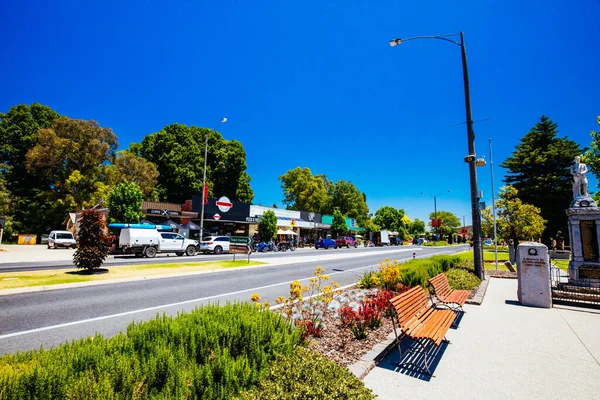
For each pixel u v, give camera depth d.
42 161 37.09
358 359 4.29
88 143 37.94
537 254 7.91
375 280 8.60
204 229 31.83
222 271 14.94
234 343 3.29
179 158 40.66
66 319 6.52
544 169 36.41
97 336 3.02
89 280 10.46
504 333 5.66
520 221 17.70
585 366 4.24
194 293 9.50
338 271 15.59
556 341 5.23
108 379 2.24
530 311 7.28
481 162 11.94
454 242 93.69
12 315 6.68
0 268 13.84
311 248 40.75
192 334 3.15
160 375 2.59
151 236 21.16
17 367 2.31
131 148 48.34
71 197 37.22
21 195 43.72
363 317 5.57
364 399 2.34
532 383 3.75
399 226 78.25
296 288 5.54
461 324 6.23
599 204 22.70
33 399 2.02
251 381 2.76
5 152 42.88
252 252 28.81
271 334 3.50
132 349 2.83
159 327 3.26
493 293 9.48
